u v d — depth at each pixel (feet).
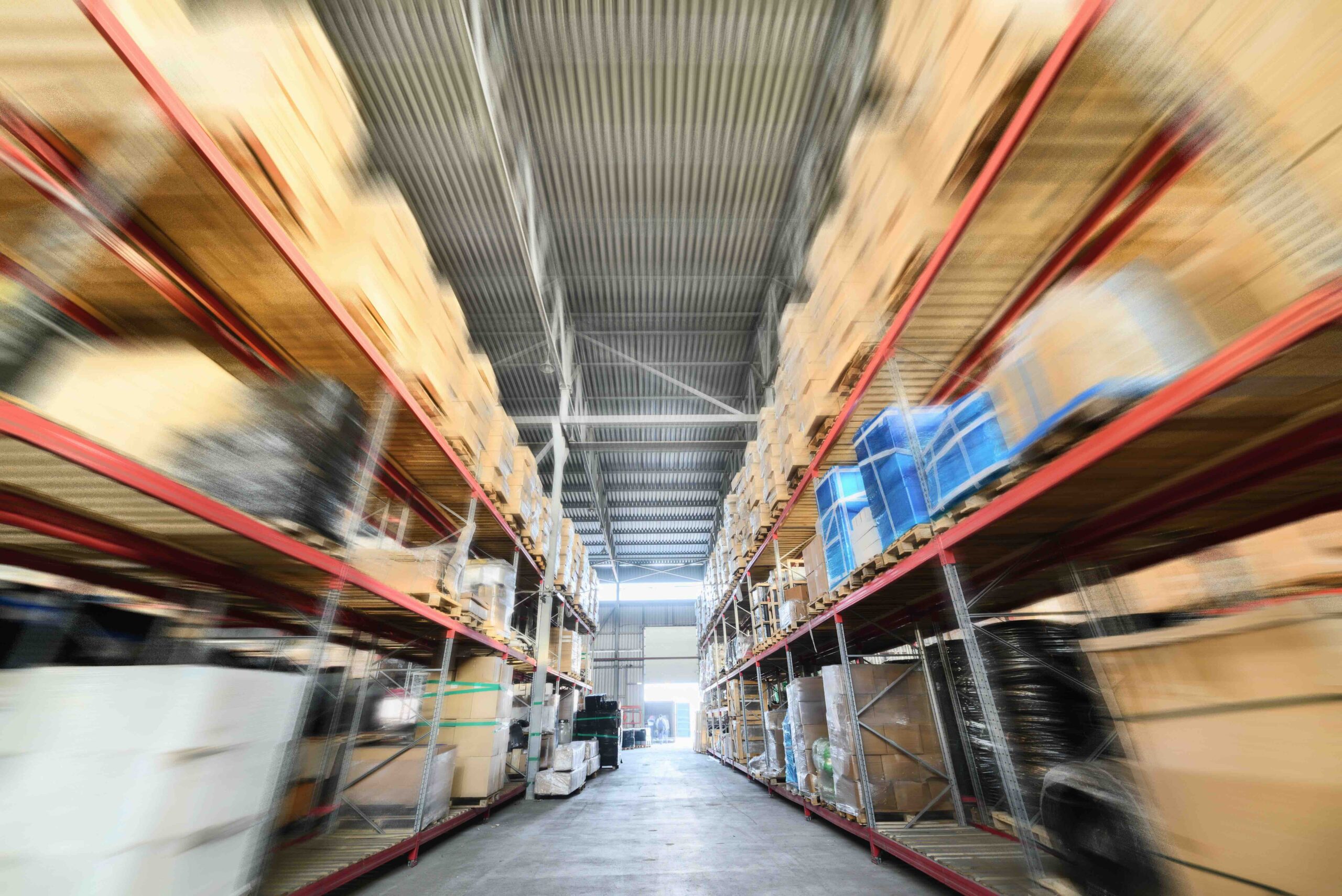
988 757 14.62
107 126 6.49
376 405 12.58
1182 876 5.63
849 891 11.39
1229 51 5.19
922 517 11.45
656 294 35.12
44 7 5.63
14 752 5.33
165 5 6.79
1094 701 11.35
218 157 7.15
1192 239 6.93
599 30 20.44
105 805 5.59
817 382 16.08
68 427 5.90
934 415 13.09
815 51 21.25
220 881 6.84
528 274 29.27
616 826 19.17
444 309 14.93
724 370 42.91
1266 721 4.97
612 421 35.12
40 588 9.45
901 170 11.03
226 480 7.75
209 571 9.86
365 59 19.69
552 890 11.93
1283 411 5.93
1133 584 10.48
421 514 19.07
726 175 26.78
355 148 11.08
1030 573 12.58
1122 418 6.46
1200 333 5.92
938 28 9.52
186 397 7.32
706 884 12.16
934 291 11.22
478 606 18.75
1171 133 7.55
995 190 8.80
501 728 21.09
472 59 19.24
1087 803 8.16
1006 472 8.90
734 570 33.24
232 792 7.13
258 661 13.89
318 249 9.81
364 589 12.00
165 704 6.30
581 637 49.39
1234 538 9.38
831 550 16.49
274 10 9.07
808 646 25.03
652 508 64.80
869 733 15.01
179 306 9.00
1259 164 5.14
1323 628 4.71
